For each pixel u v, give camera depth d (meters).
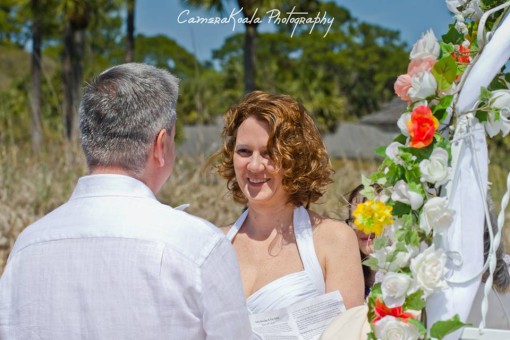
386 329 1.71
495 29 1.83
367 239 2.89
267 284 2.53
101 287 1.80
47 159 8.53
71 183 7.56
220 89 29.02
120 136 1.89
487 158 1.78
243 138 2.56
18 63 41.06
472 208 1.75
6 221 6.46
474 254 1.75
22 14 23.25
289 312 2.41
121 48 31.61
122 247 1.82
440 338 1.64
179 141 9.91
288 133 2.52
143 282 1.79
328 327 2.12
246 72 20.34
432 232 1.76
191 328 1.81
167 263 1.80
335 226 2.60
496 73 1.80
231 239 2.71
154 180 1.96
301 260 2.57
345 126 24.83
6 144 8.77
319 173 2.59
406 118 1.80
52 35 32.06
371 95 41.19
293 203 2.63
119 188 1.90
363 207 1.76
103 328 1.79
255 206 2.63
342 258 2.53
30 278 1.86
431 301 1.75
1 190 7.32
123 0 20.88
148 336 1.78
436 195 1.81
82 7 20.42
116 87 1.90
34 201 7.20
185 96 24.94
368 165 9.66
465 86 1.78
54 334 1.81
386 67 44.41
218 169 2.80
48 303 1.83
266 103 2.56
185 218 1.88
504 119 1.75
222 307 1.83
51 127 9.48
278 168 2.51
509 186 1.75
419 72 1.80
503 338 1.77
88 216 1.88
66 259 1.84
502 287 2.23
